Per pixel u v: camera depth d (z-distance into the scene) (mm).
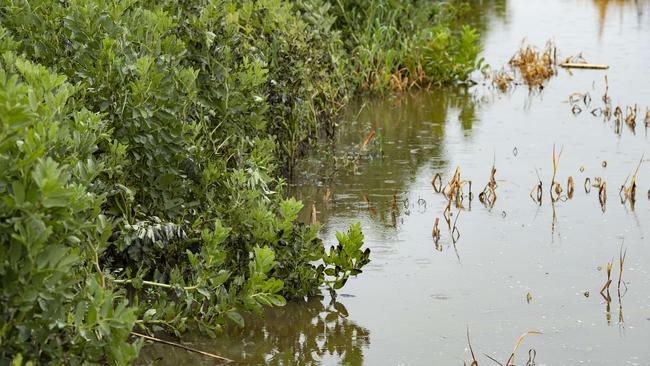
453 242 8297
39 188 4414
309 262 7926
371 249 8148
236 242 7109
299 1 12125
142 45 7094
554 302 7066
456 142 11695
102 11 7012
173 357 6215
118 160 6578
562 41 18719
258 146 8031
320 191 9773
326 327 6688
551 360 6164
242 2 10227
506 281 7445
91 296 4984
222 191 7465
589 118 12828
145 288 7168
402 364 6125
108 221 6168
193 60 7871
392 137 11969
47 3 7262
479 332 6578
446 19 17922
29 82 5254
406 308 6984
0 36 6254
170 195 7172
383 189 9844
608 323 6730
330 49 13172
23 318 4613
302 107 10328
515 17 21797
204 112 7918
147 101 6891
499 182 10000
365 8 15312
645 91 14367
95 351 4848
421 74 14992
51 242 4668
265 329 6668
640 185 9844
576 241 8305
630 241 8297
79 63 6945
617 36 19312
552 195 9555
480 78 15727
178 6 8211
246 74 7961
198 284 6406
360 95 14359
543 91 14641
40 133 4676
